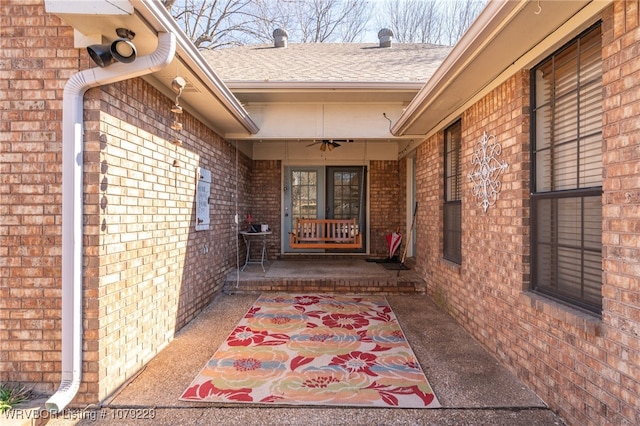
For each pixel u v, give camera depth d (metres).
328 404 2.56
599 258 2.21
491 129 3.48
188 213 4.28
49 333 2.55
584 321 2.14
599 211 2.22
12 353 2.56
